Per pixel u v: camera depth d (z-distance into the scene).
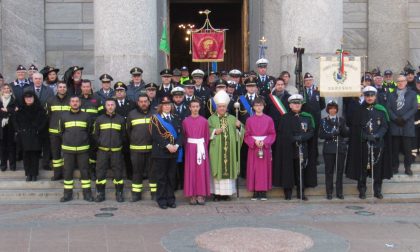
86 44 16.84
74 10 16.81
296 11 13.48
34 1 16.59
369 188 11.72
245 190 11.48
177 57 25.36
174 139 10.46
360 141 11.19
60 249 7.72
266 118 11.18
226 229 8.78
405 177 12.05
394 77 17.22
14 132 11.88
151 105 11.41
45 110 11.53
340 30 13.64
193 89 11.59
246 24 18.62
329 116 11.23
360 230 8.83
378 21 17.20
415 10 17.28
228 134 11.00
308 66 13.35
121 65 13.01
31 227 8.93
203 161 10.77
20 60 16.48
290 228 8.89
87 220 9.43
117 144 10.91
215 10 25.05
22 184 11.54
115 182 11.02
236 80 12.47
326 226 9.09
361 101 12.22
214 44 15.23
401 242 8.15
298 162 11.18
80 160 10.95
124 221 9.37
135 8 13.04
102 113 11.54
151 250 7.69
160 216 9.78
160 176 10.46
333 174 11.41
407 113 12.02
